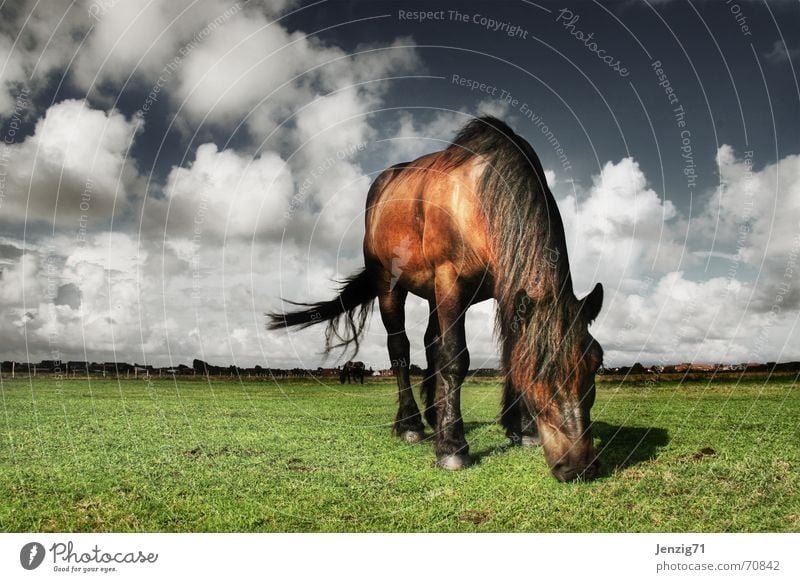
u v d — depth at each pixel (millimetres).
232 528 4172
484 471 5375
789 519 4195
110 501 4648
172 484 5070
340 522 4281
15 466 5648
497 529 4152
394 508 4531
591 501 4480
